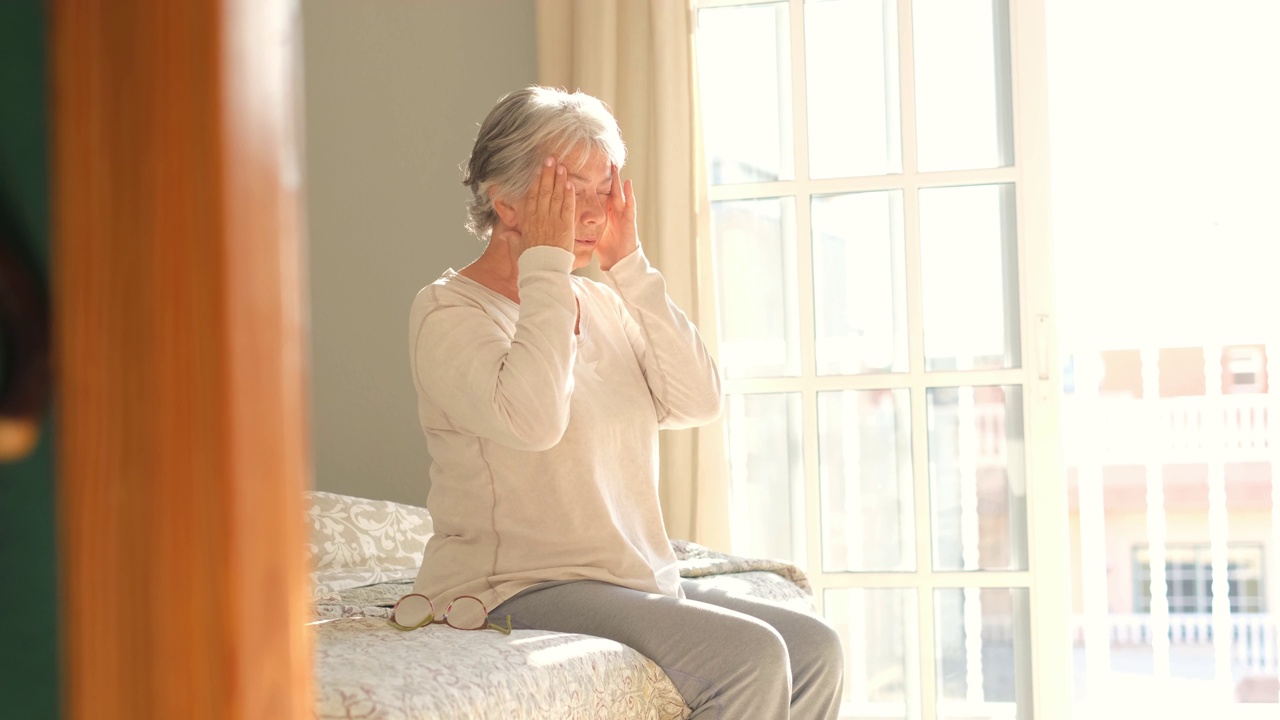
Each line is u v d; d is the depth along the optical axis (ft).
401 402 11.62
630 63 10.72
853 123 10.93
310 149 11.88
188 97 2.33
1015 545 10.51
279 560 2.49
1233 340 21.53
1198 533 27.30
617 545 5.92
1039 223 10.50
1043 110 10.54
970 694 10.51
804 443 10.76
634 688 5.12
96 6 2.31
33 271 2.30
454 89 11.65
